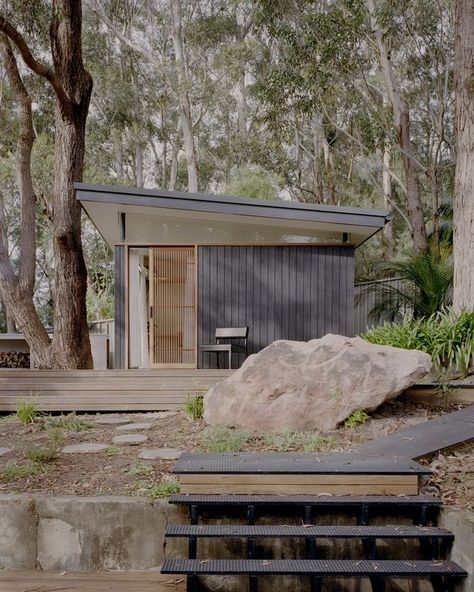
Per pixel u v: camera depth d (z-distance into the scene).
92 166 21.66
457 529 3.00
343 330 9.09
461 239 8.10
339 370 5.14
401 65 17.02
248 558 3.13
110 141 22.52
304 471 3.44
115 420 5.98
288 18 15.82
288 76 14.38
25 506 3.37
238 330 8.84
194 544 3.14
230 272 9.23
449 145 16.34
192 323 9.34
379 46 14.76
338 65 14.41
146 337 10.56
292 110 16.62
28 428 5.55
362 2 13.81
